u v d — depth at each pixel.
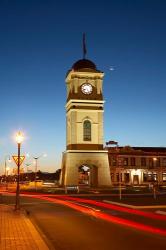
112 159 99.88
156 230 19.36
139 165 101.56
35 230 18.52
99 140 78.44
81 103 78.75
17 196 28.66
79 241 16.39
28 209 32.25
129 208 33.22
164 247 14.73
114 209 32.25
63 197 50.59
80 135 77.94
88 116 78.62
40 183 89.81
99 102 79.25
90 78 79.88
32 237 16.42
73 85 79.25
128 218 25.17
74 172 76.00
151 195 53.78
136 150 102.62
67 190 66.44
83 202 40.91
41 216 26.67
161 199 45.34
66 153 77.56
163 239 16.59
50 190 66.94
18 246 14.30
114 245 15.31
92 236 17.67
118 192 61.75
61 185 79.00
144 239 16.61
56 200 44.34
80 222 23.11
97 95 79.56
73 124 78.00
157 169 102.56
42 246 14.31
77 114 78.44
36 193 60.81
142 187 78.31
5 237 16.42
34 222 21.98
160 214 27.78
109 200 44.03
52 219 24.80
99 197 50.22
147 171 101.81
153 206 34.91
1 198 45.38
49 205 36.78
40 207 34.38
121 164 100.38
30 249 13.70
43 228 20.52
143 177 101.44
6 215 25.80
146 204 37.38
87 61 81.94
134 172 100.81
